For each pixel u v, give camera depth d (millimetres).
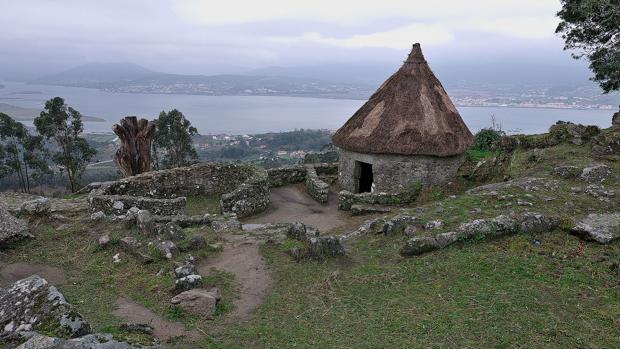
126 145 17859
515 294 6414
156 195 15688
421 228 9164
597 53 22109
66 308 4254
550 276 6895
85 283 7129
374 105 16844
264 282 7273
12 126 33469
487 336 5422
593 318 5707
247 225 10633
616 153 12539
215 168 16828
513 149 14930
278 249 8531
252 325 5922
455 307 6215
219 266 7793
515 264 7355
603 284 6551
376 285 7137
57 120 32781
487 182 14594
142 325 5285
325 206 15695
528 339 5312
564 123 14977
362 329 5766
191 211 15055
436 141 15211
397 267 7750
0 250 8211
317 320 6070
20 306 4359
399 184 15617
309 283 7254
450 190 14773
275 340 5527
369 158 16016
